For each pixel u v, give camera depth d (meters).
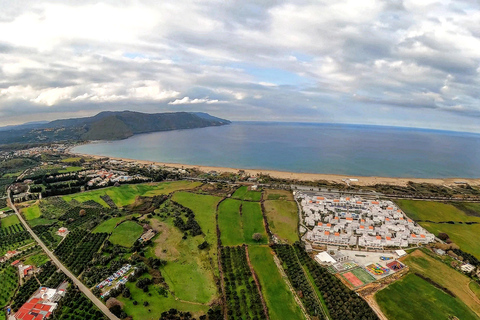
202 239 135.50
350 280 105.62
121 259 116.62
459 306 92.88
